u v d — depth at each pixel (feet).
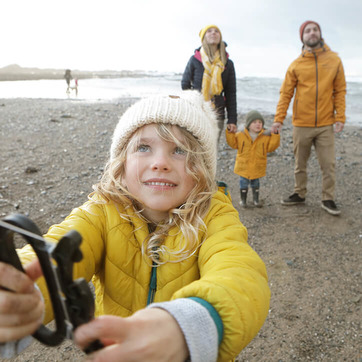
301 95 12.96
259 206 13.98
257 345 7.12
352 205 14.15
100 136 23.08
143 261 3.67
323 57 12.63
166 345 1.74
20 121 27.20
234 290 2.44
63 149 20.17
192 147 3.74
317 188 15.99
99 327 1.54
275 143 13.42
